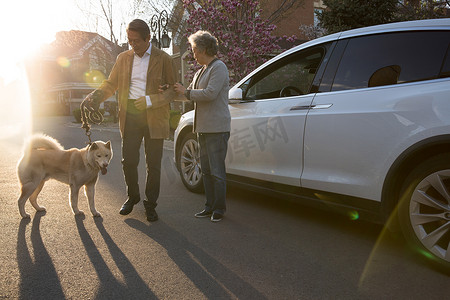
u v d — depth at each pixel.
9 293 2.49
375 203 3.26
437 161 2.82
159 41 16.00
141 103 3.94
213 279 2.74
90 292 2.52
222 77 3.98
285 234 3.72
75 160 4.13
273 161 4.20
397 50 3.31
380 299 2.48
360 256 3.19
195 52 4.10
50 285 2.61
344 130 3.45
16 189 5.50
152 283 2.67
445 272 2.82
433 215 2.84
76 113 24.81
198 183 5.25
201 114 4.09
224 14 12.38
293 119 3.93
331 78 3.75
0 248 3.25
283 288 2.62
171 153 9.97
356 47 3.64
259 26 12.12
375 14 12.65
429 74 3.04
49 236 3.56
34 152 4.14
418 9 13.52
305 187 3.84
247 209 4.60
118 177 6.52
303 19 18.25
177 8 15.77
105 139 13.82
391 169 3.10
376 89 3.33
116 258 3.08
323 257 3.16
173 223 4.03
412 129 2.97
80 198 5.04
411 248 3.34
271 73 4.48
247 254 3.21
